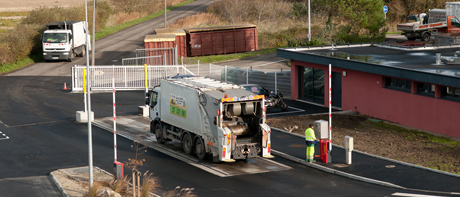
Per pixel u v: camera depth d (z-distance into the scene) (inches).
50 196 610.5
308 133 746.2
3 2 3924.7
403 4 2787.9
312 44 1798.7
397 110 1009.5
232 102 727.1
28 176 705.0
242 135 761.6
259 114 753.0
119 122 1086.4
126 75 1626.5
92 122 1088.8
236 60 1993.1
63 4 3789.4
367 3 1932.8
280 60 1942.7
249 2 2790.4
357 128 978.7
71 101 1344.7
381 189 624.1
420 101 950.4
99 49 2244.1
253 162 771.4
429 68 961.5
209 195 607.5
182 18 3031.5
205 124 748.0
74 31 1984.5
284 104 1174.3
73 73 1493.6
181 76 1154.7
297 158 778.8
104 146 882.8
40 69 1856.5
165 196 599.5
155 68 1667.1
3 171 733.3
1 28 2662.4
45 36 1926.7
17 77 1720.0
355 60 1080.2
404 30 1910.7
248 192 619.5
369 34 2034.9
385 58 1136.2
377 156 770.2
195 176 695.1
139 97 1409.9
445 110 895.7
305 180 673.0
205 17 2792.8
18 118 1137.4
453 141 857.5
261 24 2556.6
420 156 773.3
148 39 1847.9
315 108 1197.1
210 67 1633.9
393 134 922.1
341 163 745.6
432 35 1910.7
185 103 790.5
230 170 725.9
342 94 1167.6
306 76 1286.9
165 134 879.1
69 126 1055.0
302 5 2315.5
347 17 1980.8
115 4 3422.7
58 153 837.8
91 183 606.2
